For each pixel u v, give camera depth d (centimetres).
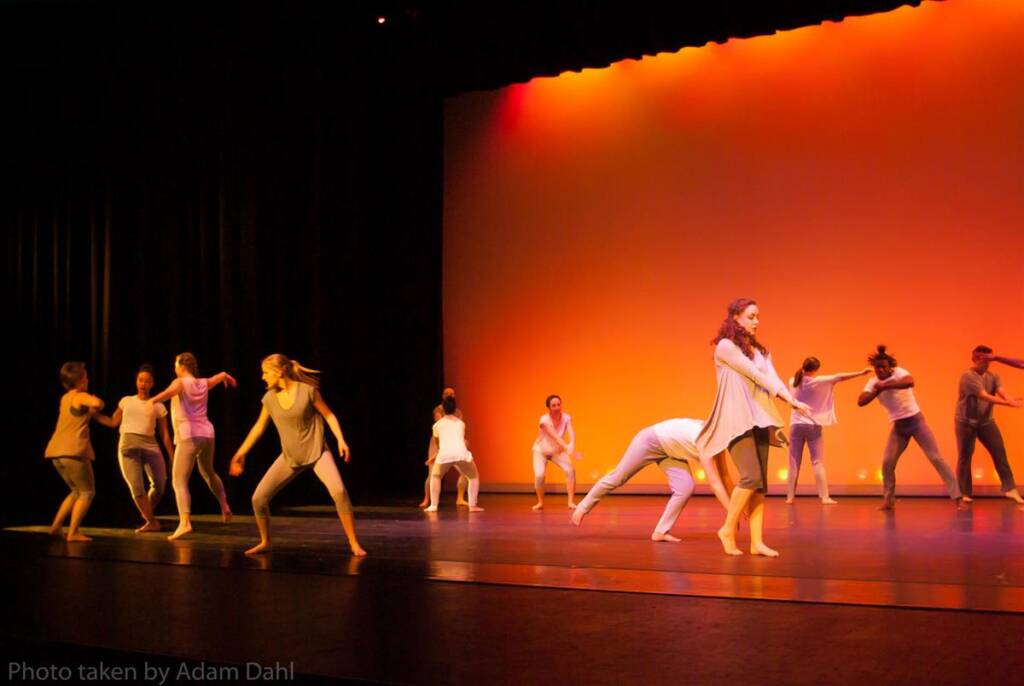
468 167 1391
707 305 1236
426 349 1369
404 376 1363
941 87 1140
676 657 343
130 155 1199
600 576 529
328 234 1302
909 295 1141
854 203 1170
